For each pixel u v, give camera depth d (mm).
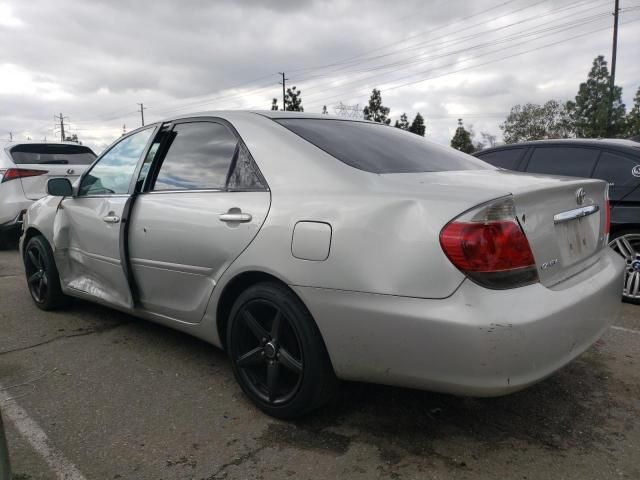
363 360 2260
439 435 2527
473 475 2213
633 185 4688
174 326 3246
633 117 40250
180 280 3064
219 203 2824
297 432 2561
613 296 2623
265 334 2672
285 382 2711
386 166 2613
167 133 3416
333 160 2568
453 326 1979
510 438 2500
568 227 2482
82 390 3035
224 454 2381
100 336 3928
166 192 3211
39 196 7770
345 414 2721
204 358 3498
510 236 2059
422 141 3348
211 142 3100
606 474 2219
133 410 2795
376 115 48031
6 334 3986
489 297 1993
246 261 2619
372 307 2166
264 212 2578
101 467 2287
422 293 2061
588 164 5043
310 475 2221
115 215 3498
